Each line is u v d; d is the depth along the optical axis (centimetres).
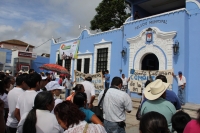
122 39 1332
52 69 1169
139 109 354
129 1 1447
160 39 1073
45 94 253
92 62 1575
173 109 289
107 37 1465
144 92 332
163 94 316
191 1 1016
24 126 228
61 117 211
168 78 970
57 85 373
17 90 352
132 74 1119
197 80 946
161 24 1084
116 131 362
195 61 966
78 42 1734
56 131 238
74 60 1769
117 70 1337
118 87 398
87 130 194
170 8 1517
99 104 396
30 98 303
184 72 959
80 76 1211
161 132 160
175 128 247
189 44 1001
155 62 1380
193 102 947
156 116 169
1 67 2386
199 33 962
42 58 2742
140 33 1170
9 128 338
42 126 231
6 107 402
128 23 1278
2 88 402
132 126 657
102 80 1155
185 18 988
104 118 376
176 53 992
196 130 214
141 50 1168
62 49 1911
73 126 203
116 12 2388
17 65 2378
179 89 912
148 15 1595
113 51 1393
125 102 368
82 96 296
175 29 1015
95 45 1554
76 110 212
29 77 325
